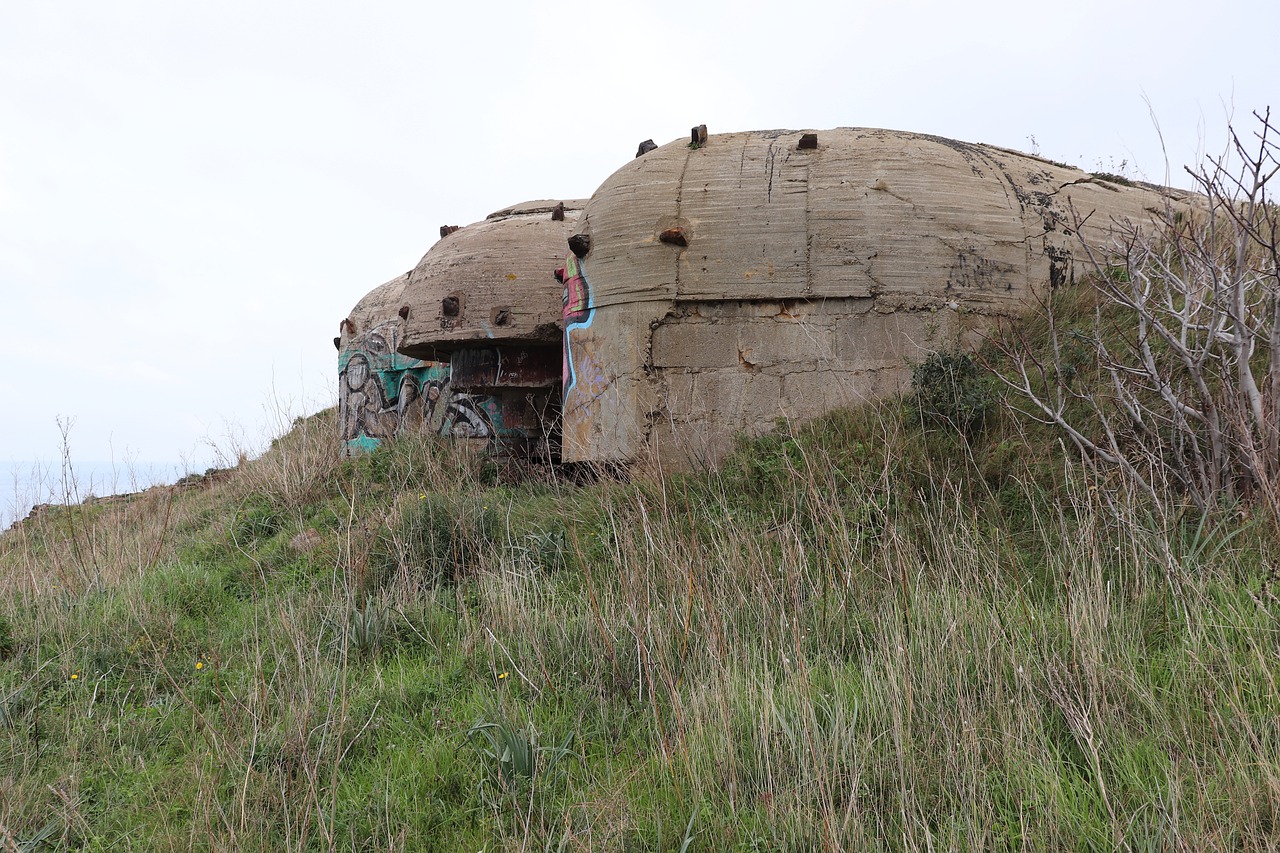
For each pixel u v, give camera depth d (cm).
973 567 510
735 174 827
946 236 803
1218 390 622
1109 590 456
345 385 1483
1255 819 318
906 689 410
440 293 1073
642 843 367
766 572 541
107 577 761
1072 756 382
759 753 398
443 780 430
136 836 423
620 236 836
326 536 860
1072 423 664
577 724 463
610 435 833
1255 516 502
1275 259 526
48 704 555
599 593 602
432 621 609
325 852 385
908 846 339
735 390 806
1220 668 399
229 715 493
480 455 1065
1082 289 819
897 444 662
